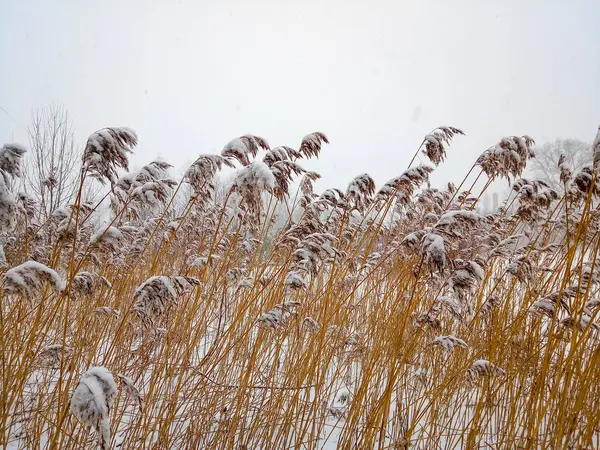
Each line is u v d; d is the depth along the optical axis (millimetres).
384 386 4113
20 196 4469
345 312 4676
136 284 5195
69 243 3549
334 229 5594
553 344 3309
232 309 5508
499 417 3920
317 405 3711
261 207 3191
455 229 3014
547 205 3914
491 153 3857
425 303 4570
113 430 3350
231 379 4438
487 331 4184
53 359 3289
